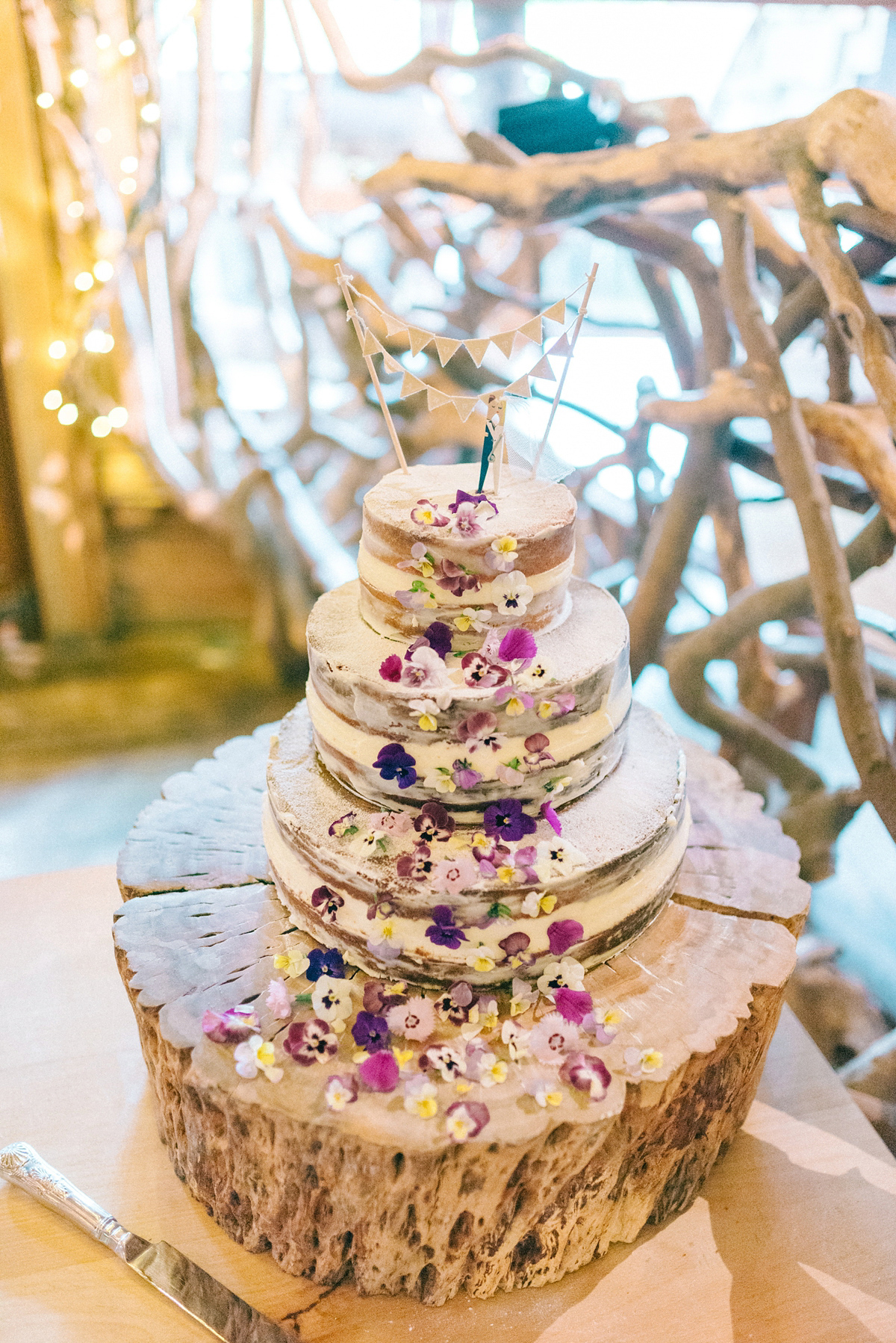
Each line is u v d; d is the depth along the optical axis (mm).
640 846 751
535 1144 686
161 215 1448
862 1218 804
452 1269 734
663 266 1185
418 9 1256
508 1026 729
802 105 1130
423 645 738
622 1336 733
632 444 1289
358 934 743
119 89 1378
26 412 1563
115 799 1493
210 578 1772
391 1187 693
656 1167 757
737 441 1158
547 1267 754
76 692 1719
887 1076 1059
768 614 1168
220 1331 712
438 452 1530
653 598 1268
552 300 1335
